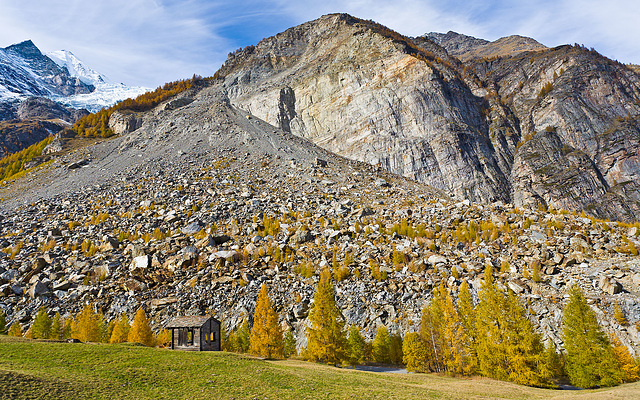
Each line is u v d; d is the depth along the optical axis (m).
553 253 75.44
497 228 88.94
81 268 72.19
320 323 51.47
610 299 59.94
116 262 73.94
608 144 182.12
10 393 19.41
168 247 80.62
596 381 44.38
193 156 151.62
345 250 81.81
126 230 90.12
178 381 27.20
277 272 73.62
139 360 31.75
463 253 78.81
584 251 74.94
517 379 44.09
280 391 27.16
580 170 175.62
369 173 151.00
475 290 66.25
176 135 176.12
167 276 71.94
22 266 71.56
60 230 88.94
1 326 55.47
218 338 48.53
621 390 36.09
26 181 132.25
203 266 74.56
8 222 95.88
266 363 39.78
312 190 121.50
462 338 48.94
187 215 98.81
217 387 26.58
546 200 170.38
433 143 184.50
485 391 36.09
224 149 160.12
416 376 45.19
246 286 69.31
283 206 105.62
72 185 125.38
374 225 93.69
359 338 56.88
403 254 78.25
